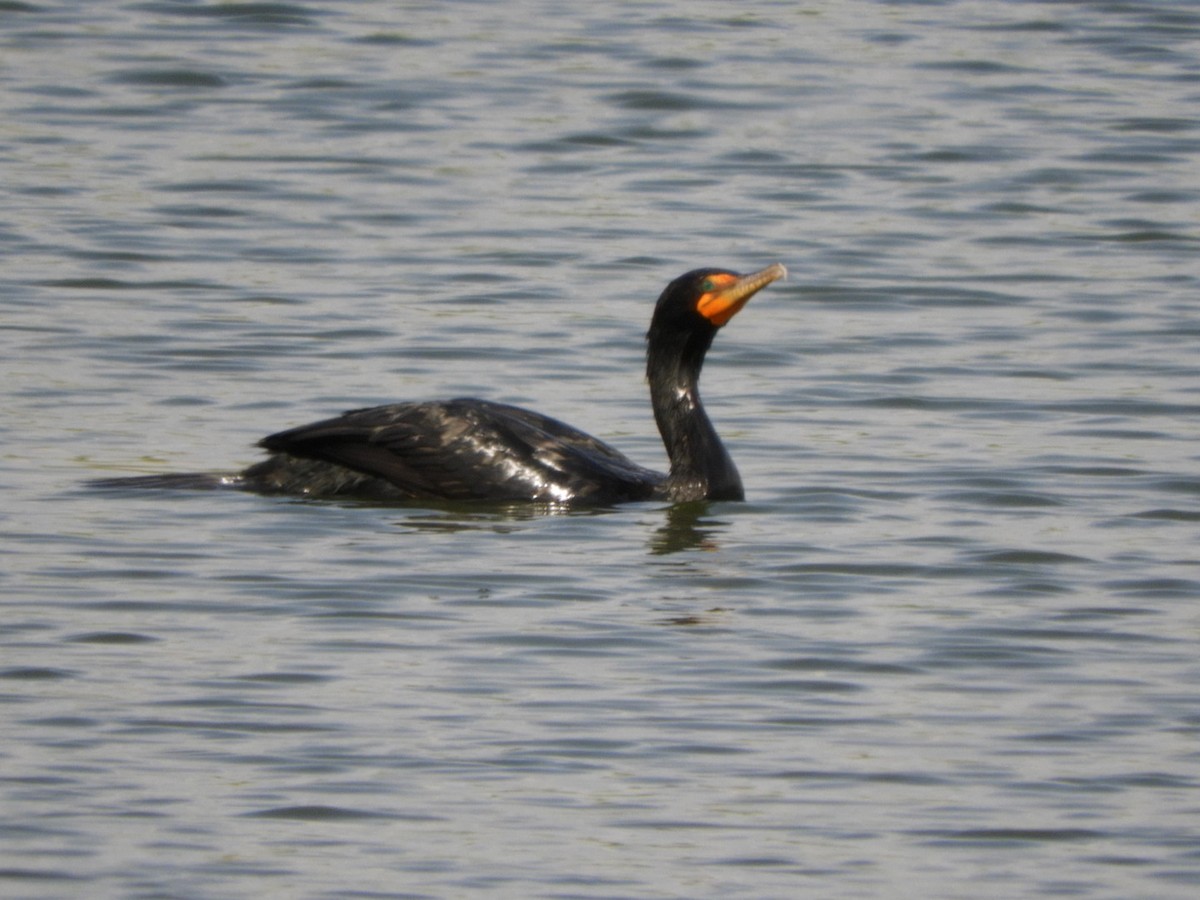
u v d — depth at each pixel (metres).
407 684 11.91
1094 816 10.45
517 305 21.11
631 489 15.87
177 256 22.36
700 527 15.12
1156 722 11.55
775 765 10.98
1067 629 12.98
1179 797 10.65
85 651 12.31
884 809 10.50
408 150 26.41
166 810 10.34
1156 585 13.80
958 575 14.01
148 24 31.25
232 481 15.98
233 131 26.94
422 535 14.82
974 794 10.68
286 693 11.76
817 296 21.72
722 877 9.80
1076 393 18.61
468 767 10.87
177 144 26.38
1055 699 11.88
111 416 17.55
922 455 16.89
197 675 11.98
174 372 18.78
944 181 25.62
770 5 33.19
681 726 11.42
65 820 10.23
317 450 15.78
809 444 17.23
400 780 10.70
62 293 21.03
